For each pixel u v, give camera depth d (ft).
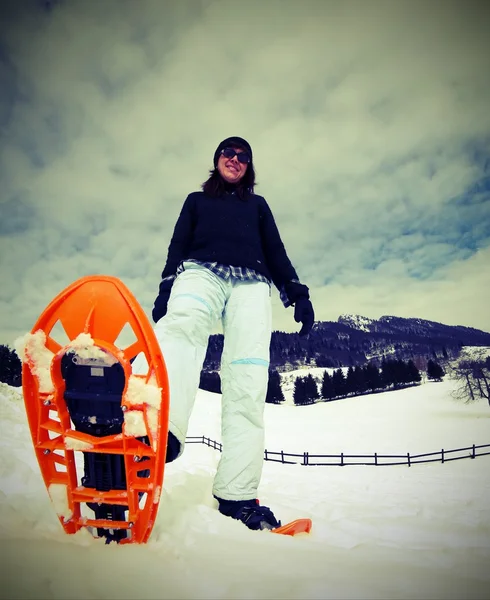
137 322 3.81
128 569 3.32
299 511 7.13
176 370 4.87
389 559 4.11
